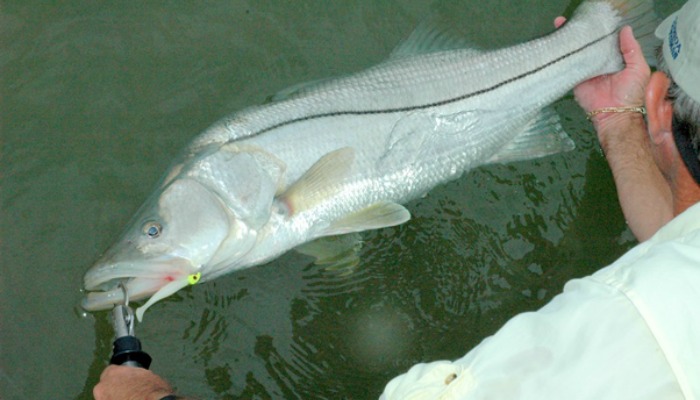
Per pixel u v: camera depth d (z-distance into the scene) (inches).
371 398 84.0
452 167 87.2
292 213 83.1
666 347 54.8
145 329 84.4
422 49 88.0
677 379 54.2
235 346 84.7
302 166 83.4
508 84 87.0
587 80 88.7
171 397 69.8
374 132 84.7
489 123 87.2
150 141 89.8
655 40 88.5
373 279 87.1
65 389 82.2
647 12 89.0
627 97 87.0
